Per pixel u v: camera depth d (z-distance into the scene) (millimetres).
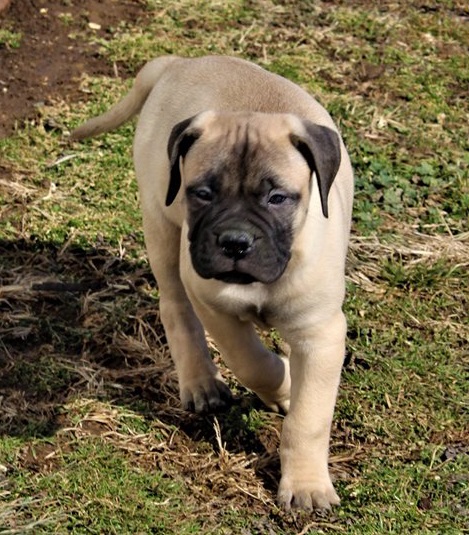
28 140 9195
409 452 6613
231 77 6750
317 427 6148
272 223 5621
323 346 6051
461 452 6613
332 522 6082
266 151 5680
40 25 10516
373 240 8469
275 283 5867
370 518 6109
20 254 8164
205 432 6750
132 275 8047
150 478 6270
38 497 6082
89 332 7477
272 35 10797
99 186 8828
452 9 11555
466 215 8828
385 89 10211
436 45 10914
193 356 6945
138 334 7539
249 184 5637
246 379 6473
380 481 6355
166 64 7457
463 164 9336
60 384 6996
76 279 7984
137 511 6031
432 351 7422
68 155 9086
